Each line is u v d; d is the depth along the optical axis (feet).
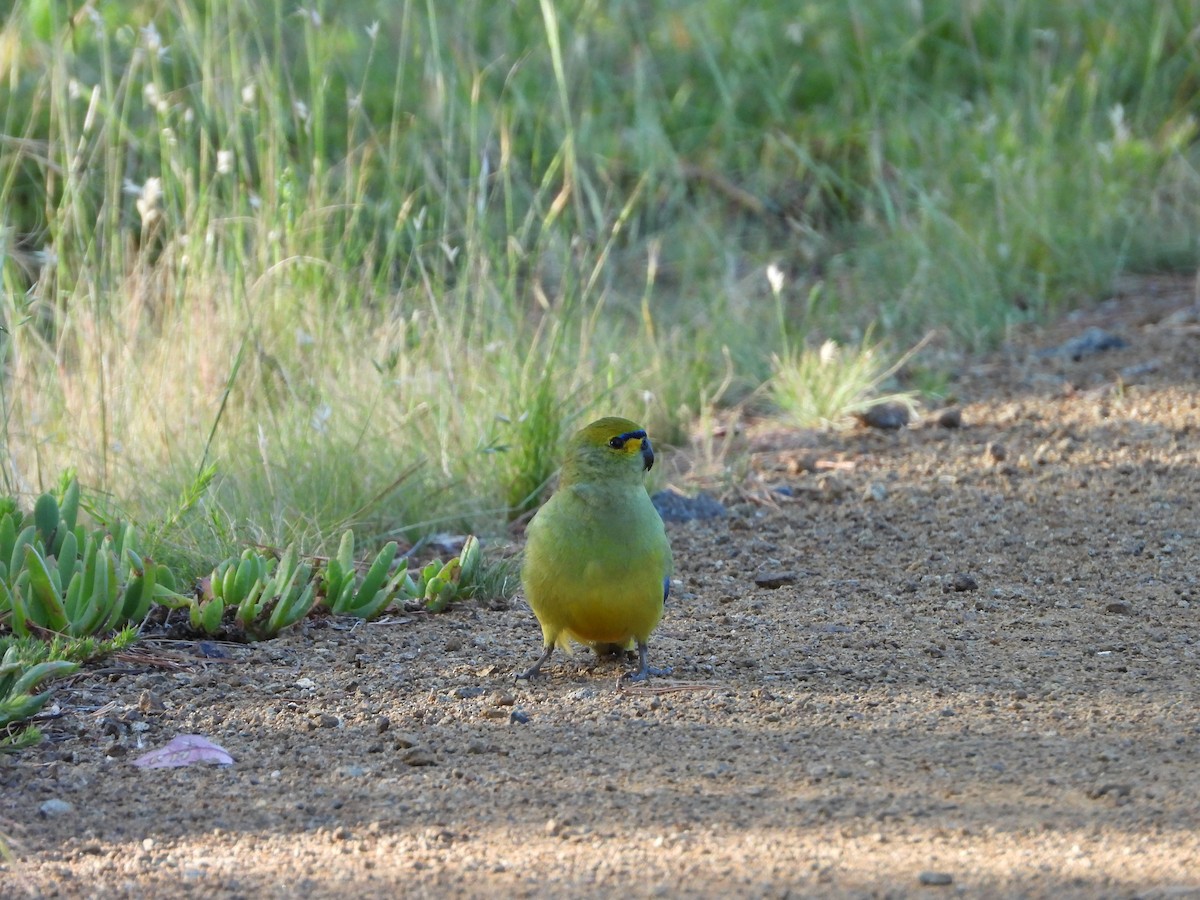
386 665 27.50
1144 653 26.89
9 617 27.94
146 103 48.37
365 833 20.10
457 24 63.31
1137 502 37.17
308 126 46.34
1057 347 51.72
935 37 72.69
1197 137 65.82
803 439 44.88
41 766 22.74
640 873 18.42
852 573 33.27
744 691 25.36
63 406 38.04
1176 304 54.34
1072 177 60.75
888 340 51.85
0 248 39.04
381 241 52.95
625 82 70.28
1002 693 24.82
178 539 33.06
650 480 39.32
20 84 57.47
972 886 17.62
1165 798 20.03
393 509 37.27
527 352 43.65
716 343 51.55
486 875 18.61
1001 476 39.88
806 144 66.23
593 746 23.02
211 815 20.89
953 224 57.47
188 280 42.47
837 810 20.13
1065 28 71.51
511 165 57.67
